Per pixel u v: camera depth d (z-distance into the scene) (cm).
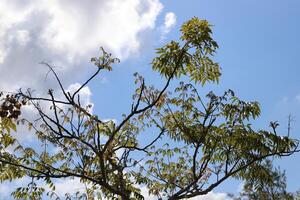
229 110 1108
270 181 1137
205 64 1034
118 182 1115
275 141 1092
